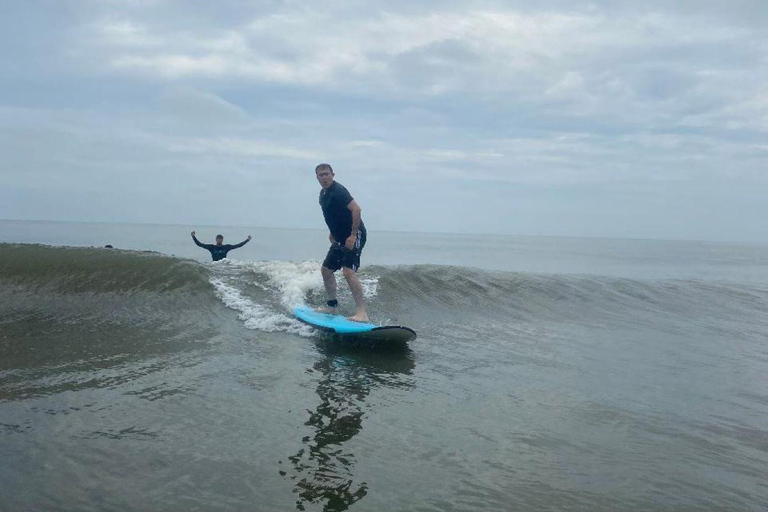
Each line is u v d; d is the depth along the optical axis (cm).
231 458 359
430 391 514
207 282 838
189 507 300
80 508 296
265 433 399
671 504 330
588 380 579
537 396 519
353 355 618
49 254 887
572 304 982
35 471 331
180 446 372
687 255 7081
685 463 389
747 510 326
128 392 465
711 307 1074
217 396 467
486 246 9362
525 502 324
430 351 659
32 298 753
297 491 322
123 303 755
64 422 401
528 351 686
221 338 647
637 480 359
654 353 715
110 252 923
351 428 417
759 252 10131
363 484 334
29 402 434
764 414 502
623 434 438
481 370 593
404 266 1041
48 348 575
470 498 325
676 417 483
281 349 621
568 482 352
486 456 383
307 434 402
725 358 709
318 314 736
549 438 422
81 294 773
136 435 386
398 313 833
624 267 3841
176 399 455
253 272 909
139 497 308
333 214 694
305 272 935
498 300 947
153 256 917
